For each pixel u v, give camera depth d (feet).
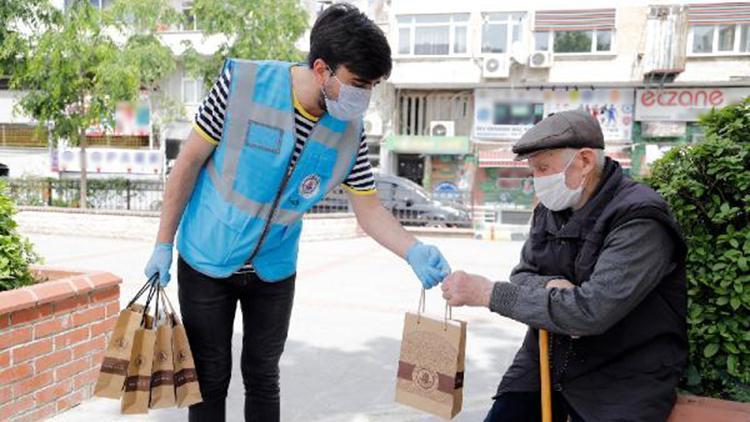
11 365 10.44
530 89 68.59
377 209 8.23
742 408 6.68
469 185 71.20
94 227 39.96
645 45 64.39
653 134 66.90
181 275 7.89
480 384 14.15
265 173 7.25
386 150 71.82
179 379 7.44
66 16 41.22
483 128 69.87
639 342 6.39
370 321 19.65
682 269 6.46
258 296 8.24
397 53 70.13
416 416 12.18
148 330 7.14
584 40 66.49
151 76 46.21
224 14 45.83
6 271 11.39
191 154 7.39
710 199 7.94
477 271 30.63
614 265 5.95
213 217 7.47
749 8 62.03
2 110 81.15
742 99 8.27
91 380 12.28
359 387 13.76
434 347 6.96
